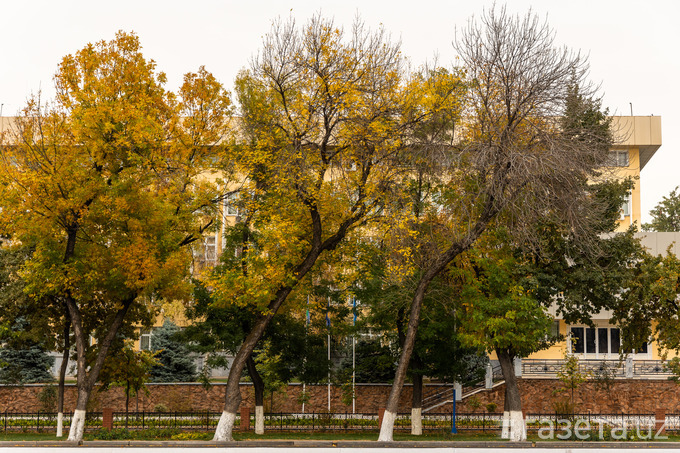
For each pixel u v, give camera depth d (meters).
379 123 22.92
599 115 28.12
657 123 51.03
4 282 27.94
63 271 23.72
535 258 27.59
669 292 28.25
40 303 28.53
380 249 27.62
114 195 23.16
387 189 24.78
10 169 22.72
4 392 37.03
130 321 29.72
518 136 23.88
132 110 23.06
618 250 27.89
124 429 26.41
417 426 29.42
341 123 24.66
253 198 27.34
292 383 38.22
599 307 28.66
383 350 34.09
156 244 23.89
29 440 25.02
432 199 28.58
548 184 23.28
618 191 28.73
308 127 24.28
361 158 24.70
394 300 27.72
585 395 36.75
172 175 24.62
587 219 24.09
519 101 23.47
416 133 25.64
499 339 24.91
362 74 23.92
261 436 27.47
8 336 30.14
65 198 22.98
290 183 23.95
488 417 34.91
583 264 27.17
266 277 23.77
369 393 37.62
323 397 37.81
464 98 25.09
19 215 22.91
